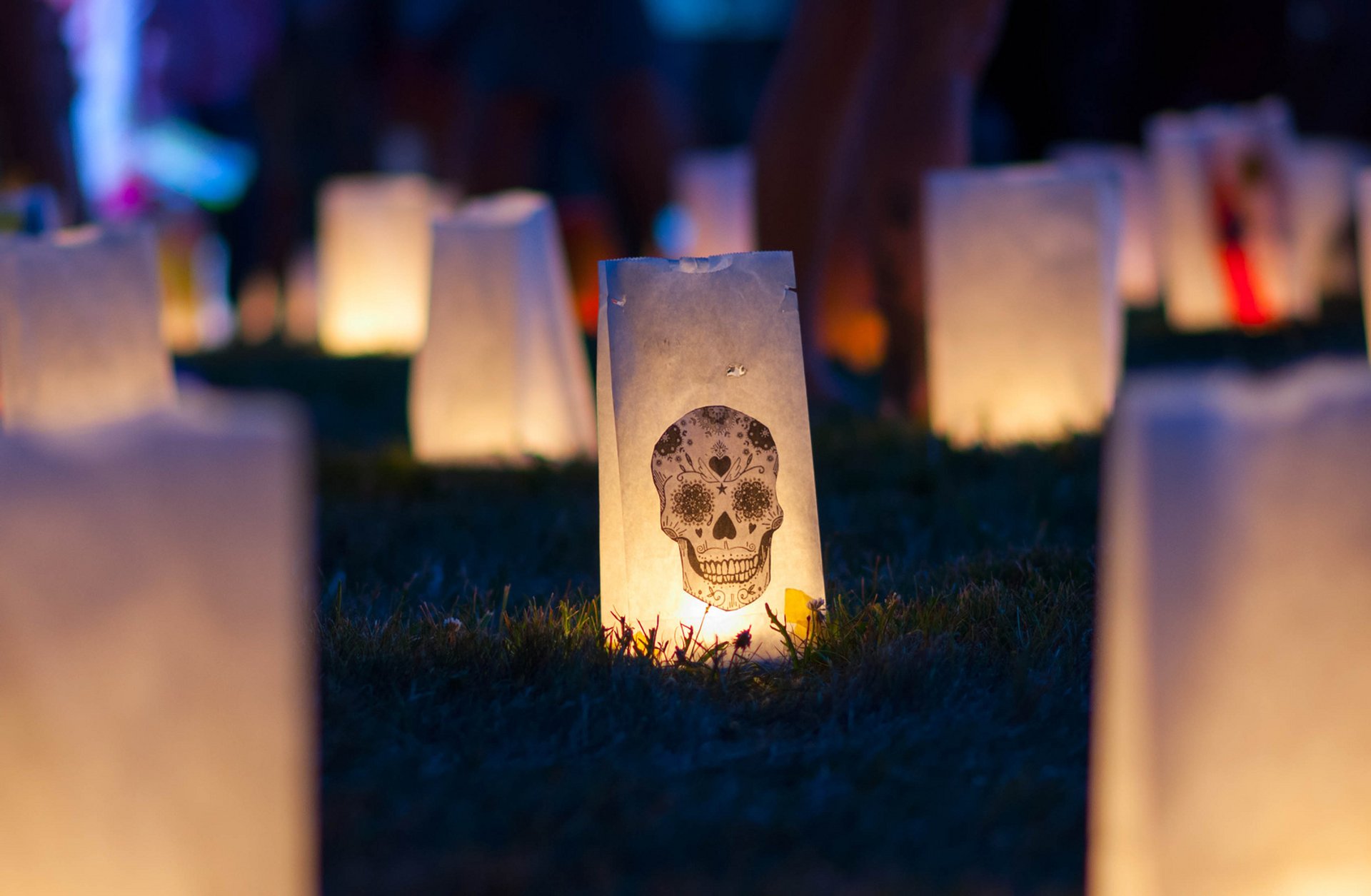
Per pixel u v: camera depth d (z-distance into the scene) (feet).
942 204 23.25
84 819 7.09
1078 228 22.62
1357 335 33.04
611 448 12.49
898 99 25.61
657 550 12.46
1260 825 7.21
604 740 10.69
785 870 8.55
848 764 10.11
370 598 14.87
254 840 7.25
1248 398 7.12
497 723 10.82
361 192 46.68
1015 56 53.26
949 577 14.58
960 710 11.16
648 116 47.91
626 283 12.34
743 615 12.61
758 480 12.61
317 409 33.53
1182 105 52.31
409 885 8.42
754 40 91.04
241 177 61.36
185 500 7.09
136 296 20.22
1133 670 7.20
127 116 52.31
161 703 7.11
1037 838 8.89
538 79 47.01
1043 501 17.97
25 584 6.97
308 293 56.34
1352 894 7.27
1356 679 7.18
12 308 18.70
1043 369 22.91
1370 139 57.16
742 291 12.59
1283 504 7.11
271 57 54.65
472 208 24.76
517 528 18.40
